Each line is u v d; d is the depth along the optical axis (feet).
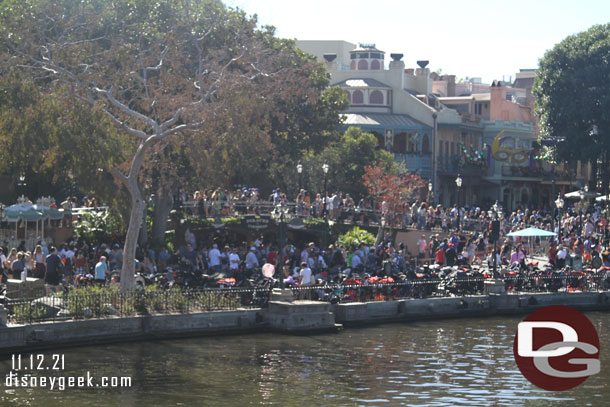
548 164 298.56
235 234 163.32
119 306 98.53
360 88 250.98
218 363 85.97
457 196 260.01
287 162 186.60
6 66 100.83
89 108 101.60
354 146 205.57
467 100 283.38
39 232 138.00
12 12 110.11
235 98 108.88
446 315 123.44
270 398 72.38
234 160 125.90
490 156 275.80
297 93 120.47
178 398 71.61
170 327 98.84
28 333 88.38
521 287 134.10
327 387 76.89
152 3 131.34
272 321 106.32
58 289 102.99
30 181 156.25
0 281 102.73
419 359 90.89
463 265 141.69
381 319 117.08
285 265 119.14
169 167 132.77
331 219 164.96
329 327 108.27
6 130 99.35
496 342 102.47
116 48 109.91
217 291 105.81
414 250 165.99
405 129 243.19
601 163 257.75
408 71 288.10
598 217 194.18
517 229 171.53
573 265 147.54
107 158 100.63
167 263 135.33
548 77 244.83
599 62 240.94
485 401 73.82
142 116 104.88
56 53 103.81
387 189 177.27
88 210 148.87
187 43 131.03
